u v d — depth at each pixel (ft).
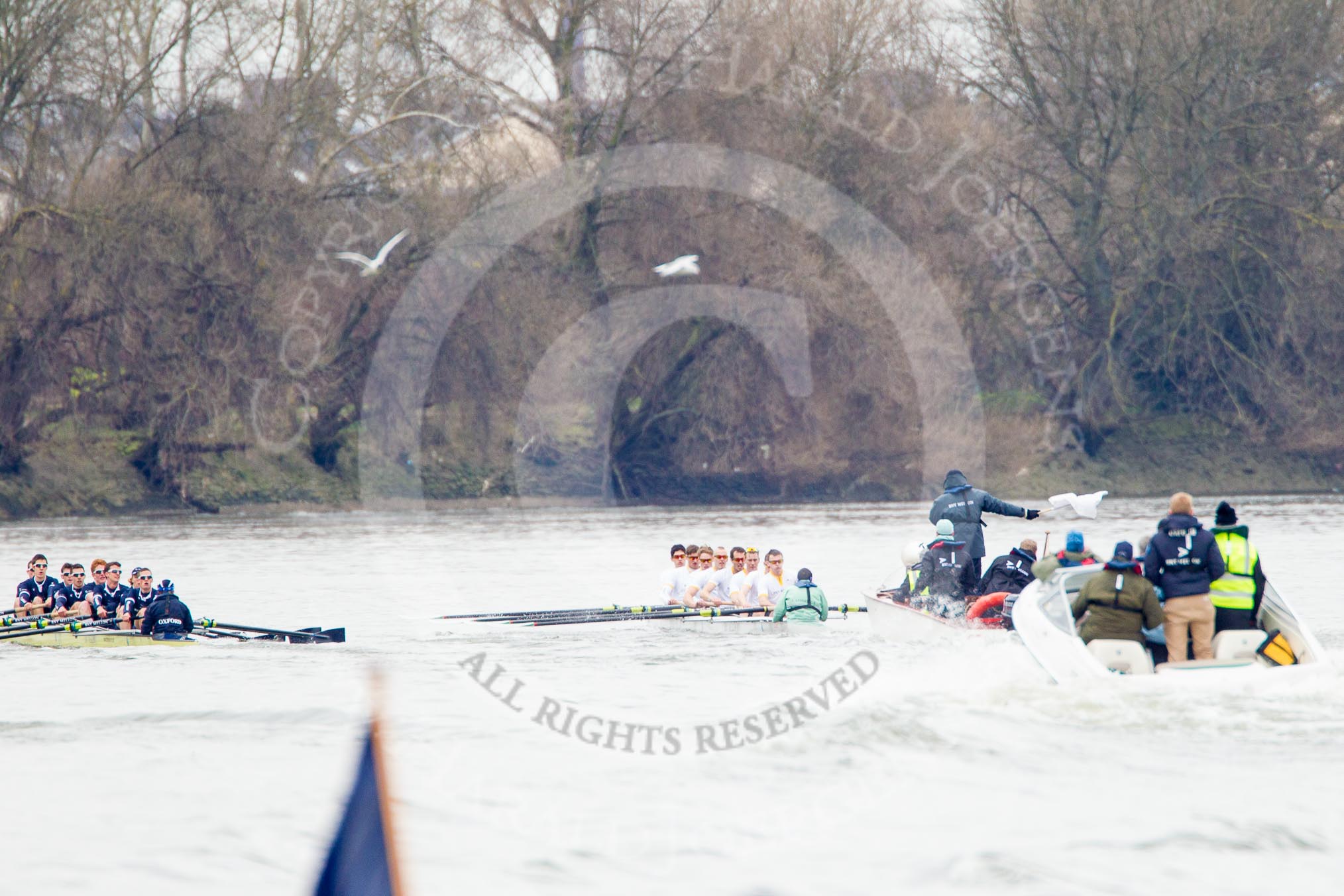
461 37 576.61
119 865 101.81
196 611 269.85
